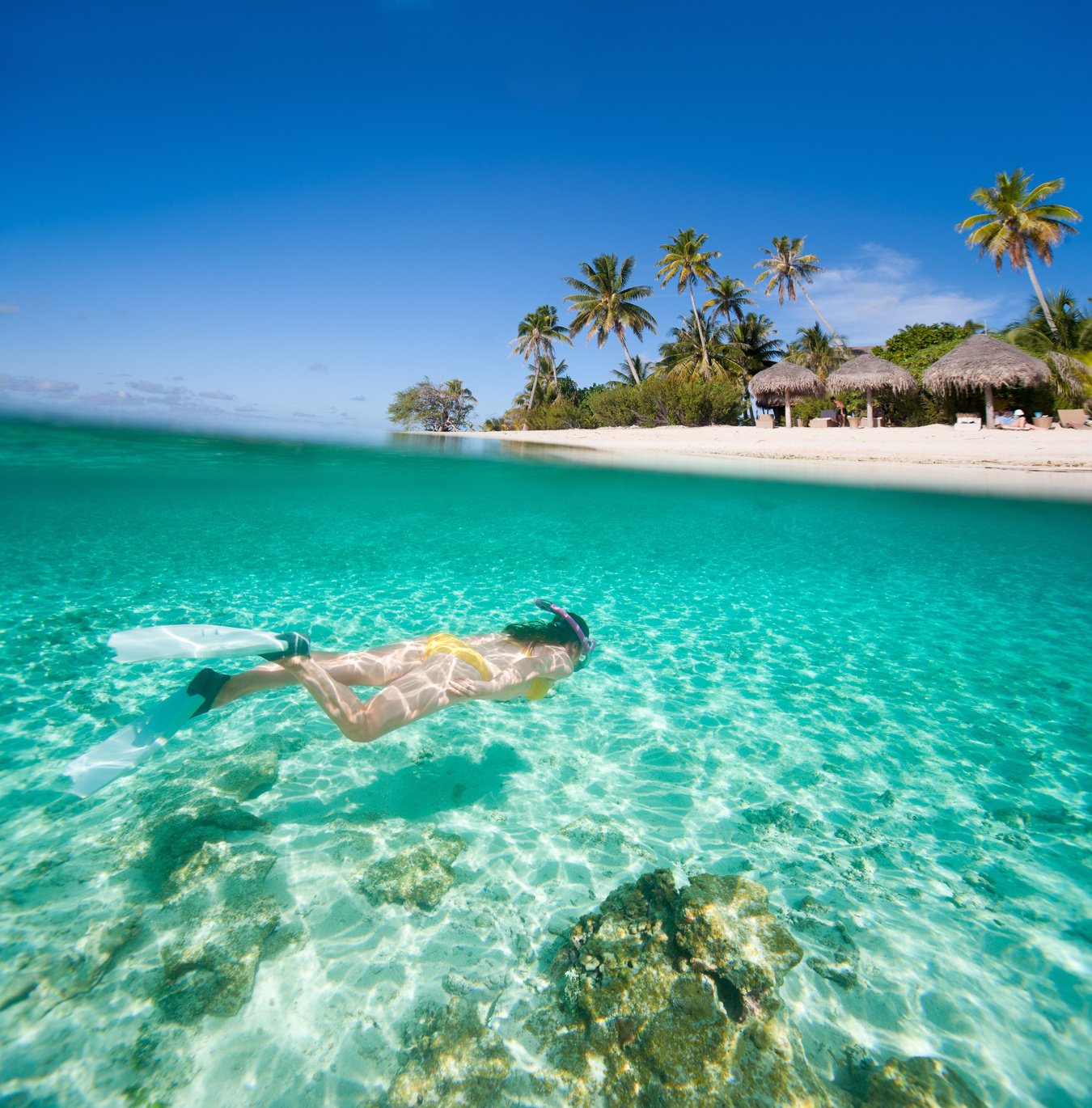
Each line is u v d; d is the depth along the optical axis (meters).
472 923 2.37
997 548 10.50
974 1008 2.00
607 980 2.02
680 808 3.18
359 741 2.59
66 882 2.45
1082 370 25.47
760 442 23.31
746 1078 1.73
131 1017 1.90
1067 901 2.50
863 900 2.51
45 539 10.34
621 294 42.59
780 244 40.84
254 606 6.52
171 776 3.27
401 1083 1.73
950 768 3.59
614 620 6.42
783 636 5.97
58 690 4.38
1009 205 28.09
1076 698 4.56
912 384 25.70
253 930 2.23
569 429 38.66
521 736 3.95
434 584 7.66
